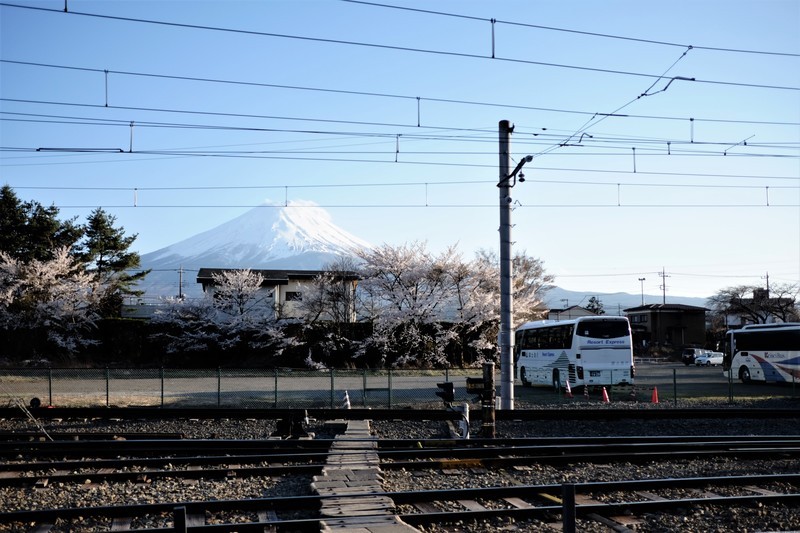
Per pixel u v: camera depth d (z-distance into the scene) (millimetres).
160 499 11102
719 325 95062
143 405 25844
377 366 50000
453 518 9789
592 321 31094
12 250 57125
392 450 15000
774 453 15195
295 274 59562
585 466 14047
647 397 30688
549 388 36344
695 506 10531
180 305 51781
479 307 50188
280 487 12031
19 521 9719
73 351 49500
